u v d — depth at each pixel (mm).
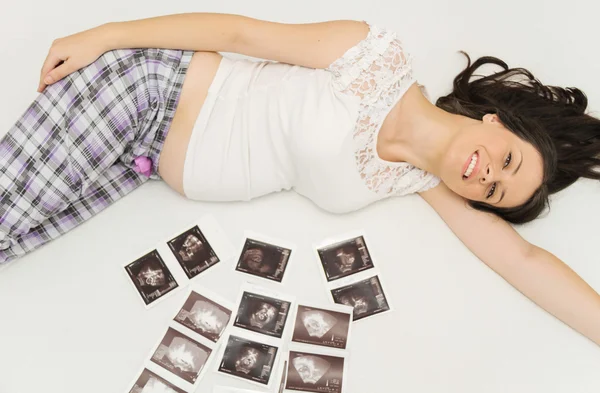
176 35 1713
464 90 2045
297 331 1896
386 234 2031
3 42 2078
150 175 2012
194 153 1820
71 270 1915
